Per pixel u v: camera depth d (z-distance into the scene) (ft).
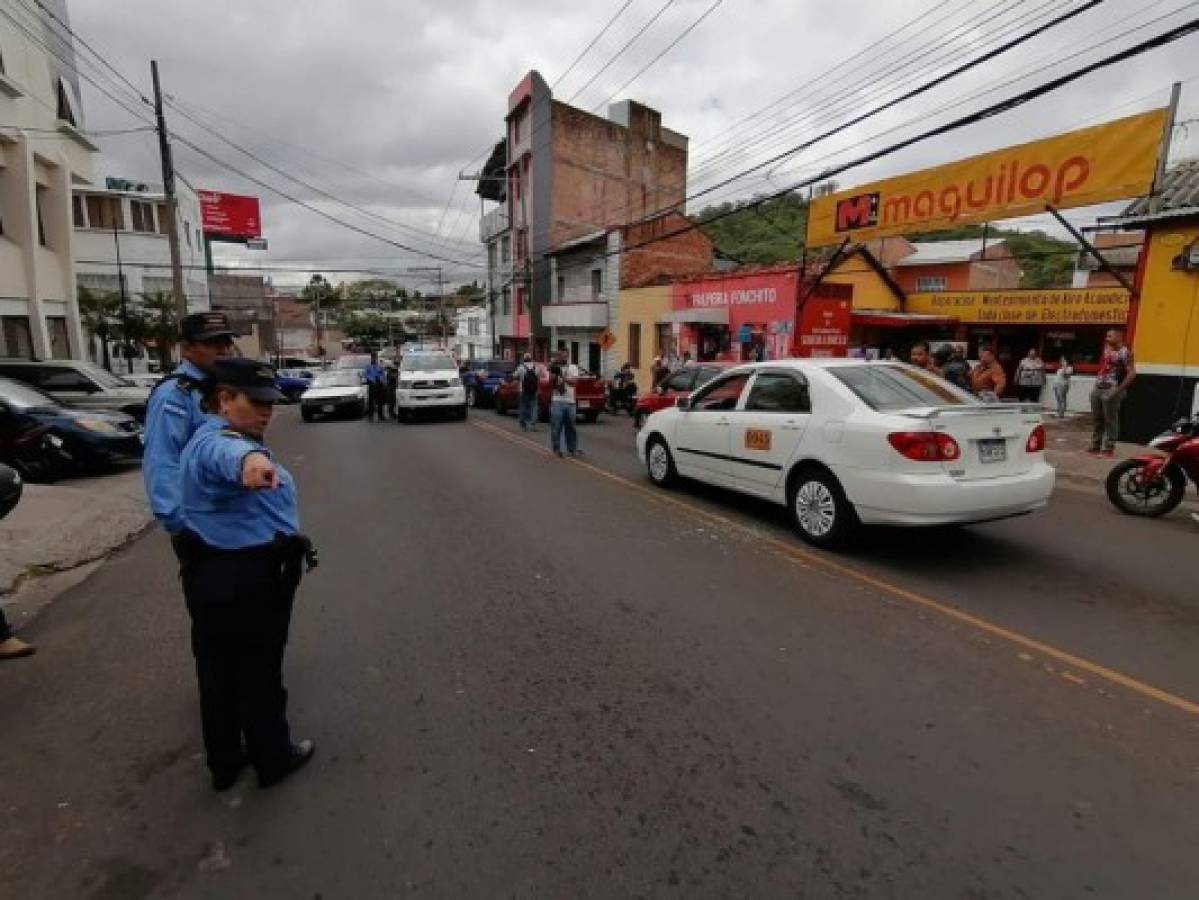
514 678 11.83
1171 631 13.55
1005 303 69.62
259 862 7.61
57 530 20.77
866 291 77.51
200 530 8.00
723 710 10.72
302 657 12.70
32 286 53.83
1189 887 7.14
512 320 132.67
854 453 17.85
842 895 7.08
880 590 15.84
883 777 9.02
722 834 7.98
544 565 17.97
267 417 8.37
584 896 7.08
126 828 8.20
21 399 31.83
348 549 19.70
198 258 141.18
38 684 11.85
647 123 126.11
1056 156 36.68
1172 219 35.99
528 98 115.14
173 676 12.10
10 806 8.63
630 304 89.25
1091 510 23.76
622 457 36.68
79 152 63.10
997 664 12.17
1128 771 9.12
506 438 45.80
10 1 50.75
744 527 21.48
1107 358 34.35
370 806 8.53
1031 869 7.40
